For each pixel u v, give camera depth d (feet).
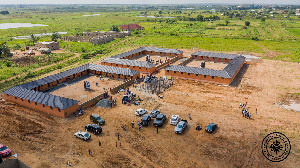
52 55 401.08
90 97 219.00
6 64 336.70
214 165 127.24
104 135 156.25
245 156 134.31
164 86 247.91
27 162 128.98
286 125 167.22
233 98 215.31
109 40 551.59
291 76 279.28
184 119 177.17
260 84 253.03
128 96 209.77
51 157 133.80
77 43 525.34
